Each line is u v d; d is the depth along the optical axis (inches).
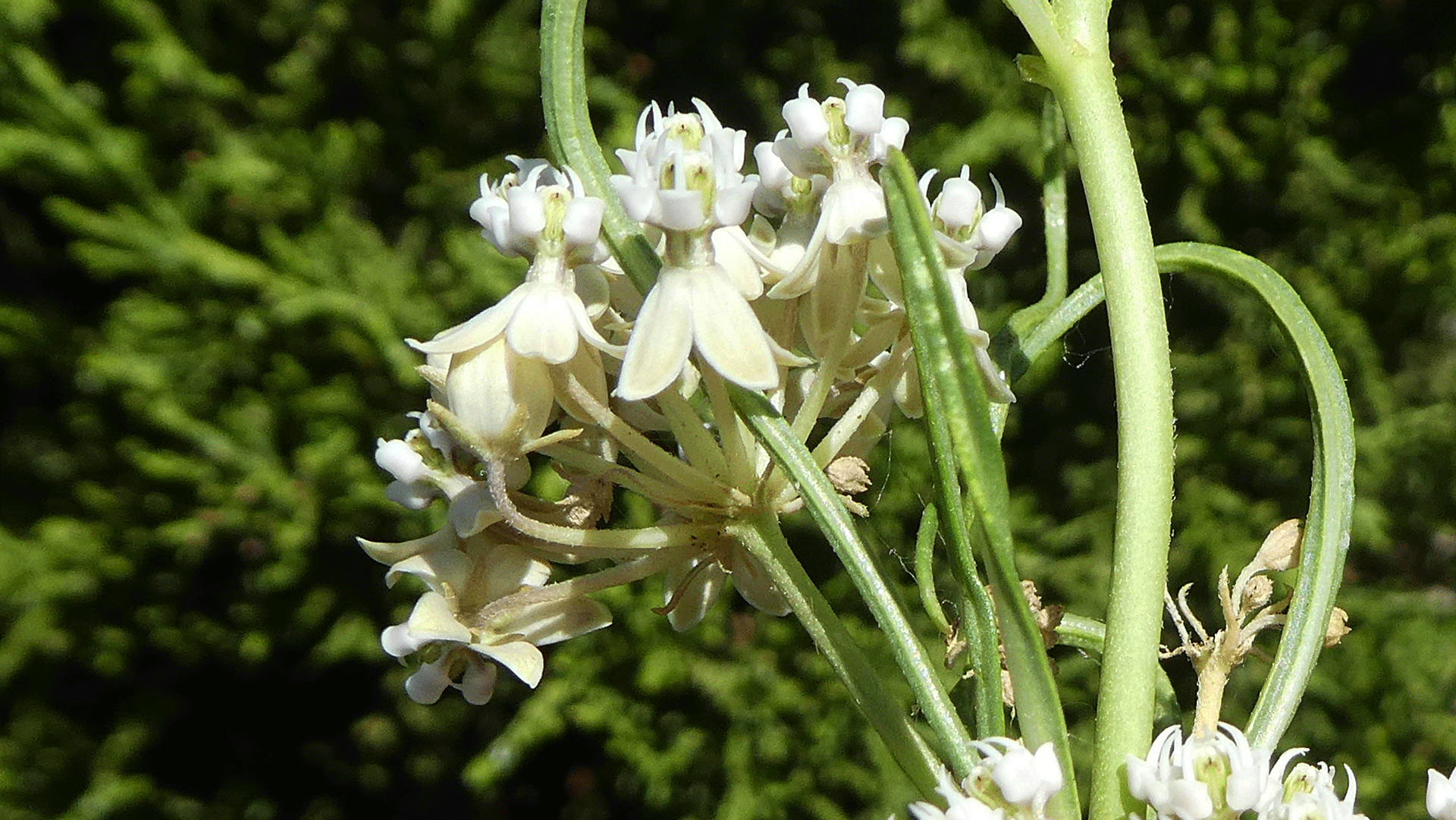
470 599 3.8
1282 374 10.5
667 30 12.1
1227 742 3.4
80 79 10.8
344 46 10.9
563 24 3.7
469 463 3.9
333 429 10.5
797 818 11.2
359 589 11.2
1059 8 3.8
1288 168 10.8
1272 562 3.9
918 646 3.6
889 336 3.8
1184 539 10.7
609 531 3.8
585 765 13.2
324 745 12.7
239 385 10.7
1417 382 11.4
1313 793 3.5
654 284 3.6
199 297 10.4
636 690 10.7
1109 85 3.8
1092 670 9.8
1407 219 10.7
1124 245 3.7
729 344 3.6
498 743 10.2
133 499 10.8
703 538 3.8
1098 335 11.2
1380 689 10.3
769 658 10.5
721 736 10.9
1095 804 3.6
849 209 3.7
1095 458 11.3
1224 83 10.5
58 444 11.1
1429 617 10.4
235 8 10.7
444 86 11.1
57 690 12.0
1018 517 10.7
